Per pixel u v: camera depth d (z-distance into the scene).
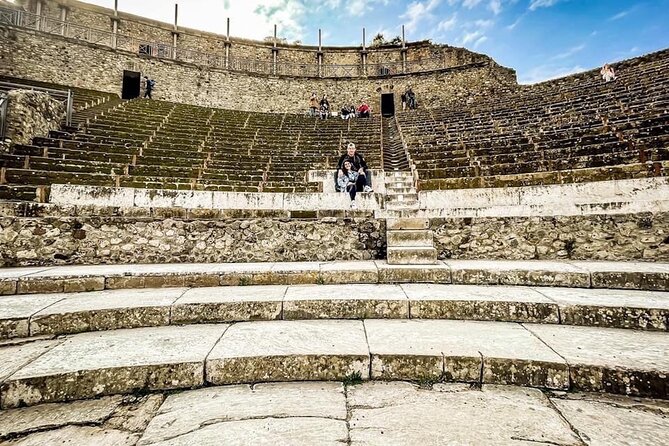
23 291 3.66
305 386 2.30
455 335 2.72
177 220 5.29
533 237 5.05
